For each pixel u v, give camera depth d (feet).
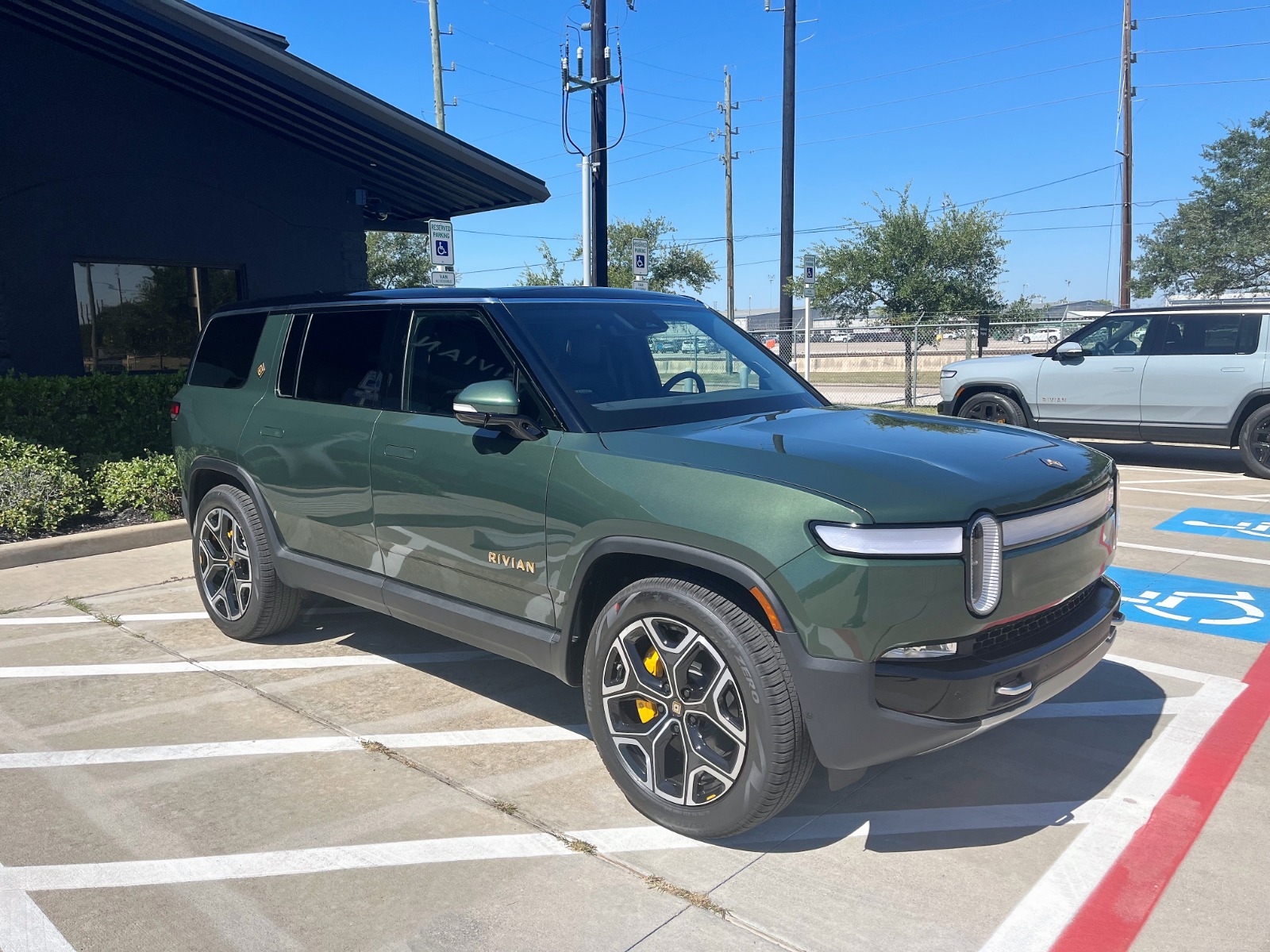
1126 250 98.58
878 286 78.18
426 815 10.67
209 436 16.56
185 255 33.65
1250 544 23.29
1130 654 15.72
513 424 11.27
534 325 12.46
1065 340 37.83
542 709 13.70
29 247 29.50
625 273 116.78
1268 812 10.59
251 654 16.07
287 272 37.06
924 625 8.77
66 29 28.14
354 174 39.19
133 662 15.70
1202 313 34.32
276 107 32.55
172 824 10.49
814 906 8.92
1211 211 110.32
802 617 8.80
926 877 9.39
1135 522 26.03
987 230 75.61
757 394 13.56
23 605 18.95
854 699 8.78
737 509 9.31
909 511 8.80
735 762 9.46
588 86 55.77
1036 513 9.61
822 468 9.48
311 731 12.98
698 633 9.57
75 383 27.37
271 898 9.12
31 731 12.97
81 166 30.55
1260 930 8.50
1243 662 15.28
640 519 9.93
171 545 24.25
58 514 23.79
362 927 8.65
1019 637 9.78
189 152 33.45
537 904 9.00
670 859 9.76
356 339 14.33
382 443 13.14
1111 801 10.86
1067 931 8.52
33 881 9.43
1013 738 12.57
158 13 24.72
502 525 11.51
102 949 8.39
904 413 13.46
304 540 14.98
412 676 15.05
